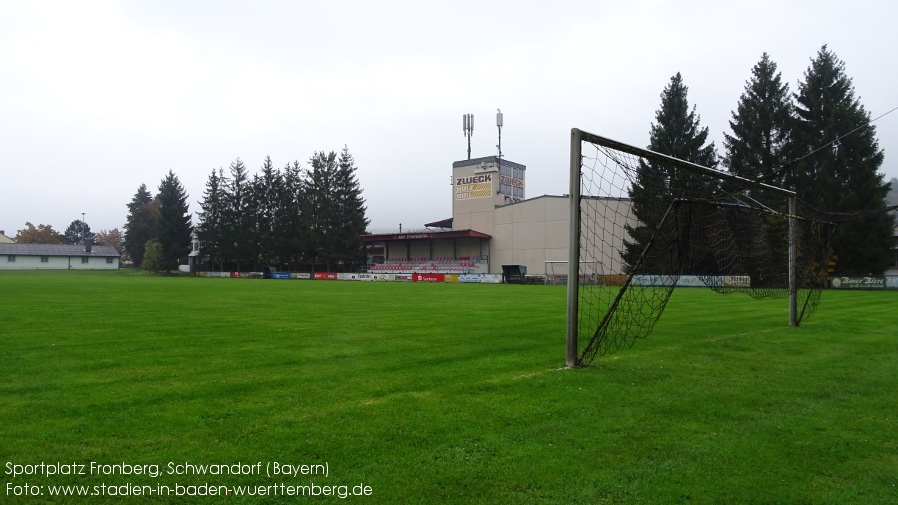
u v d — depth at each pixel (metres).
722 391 6.42
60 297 20.80
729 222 11.61
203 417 5.18
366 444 4.47
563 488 3.73
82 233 137.25
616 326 12.43
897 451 4.53
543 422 5.12
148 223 91.06
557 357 8.56
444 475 3.89
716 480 3.91
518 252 51.56
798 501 3.62
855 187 37.88
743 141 42.94
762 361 8.38
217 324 12.54
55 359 8.05
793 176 39.81
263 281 49.41
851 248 37.22
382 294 26.06
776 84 41.97
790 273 13.17
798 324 13.05
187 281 44.16
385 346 9.48
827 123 38.91
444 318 14.27
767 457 4.36
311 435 4.68
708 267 11.35
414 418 5.19
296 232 69.94
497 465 4.09
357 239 68.19
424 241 59.53
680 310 17.17
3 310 15.35
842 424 5.22
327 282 47.22
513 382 6.72
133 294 23.39
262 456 4.20
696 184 10.41
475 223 54.50
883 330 12.14
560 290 31.00
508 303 19.97
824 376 7.30
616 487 3.76
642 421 5.23
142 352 8.71
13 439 4.51
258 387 6.40
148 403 5.65
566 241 48.97
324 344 9.66
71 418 5.11
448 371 7.38
